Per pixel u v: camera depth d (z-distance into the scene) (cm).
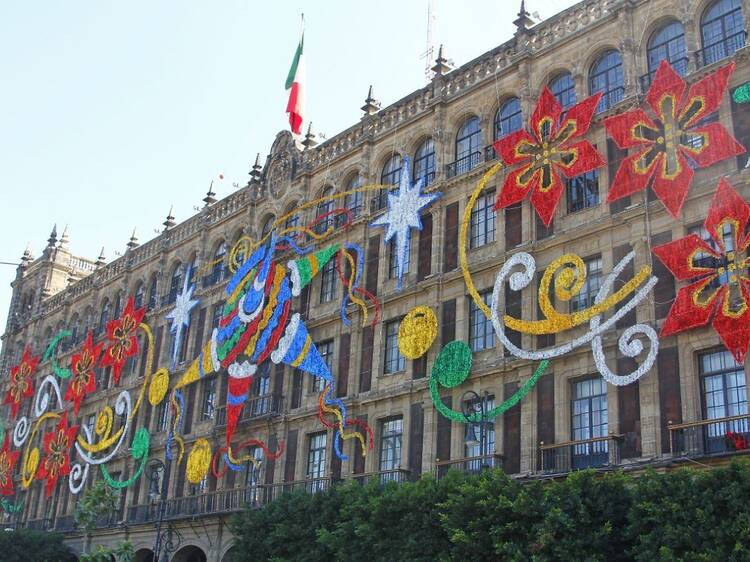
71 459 6406
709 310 2941
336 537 3272
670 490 2450
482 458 3369
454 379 3712
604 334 3231
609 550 2577
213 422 5097
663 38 3506
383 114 4706
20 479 6962
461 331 3812
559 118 3675
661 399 3014
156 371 5838
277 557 3559
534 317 3516
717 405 2909
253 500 4531
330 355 4484
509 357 3569
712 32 3356
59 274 8119
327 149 5050
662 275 3142
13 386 7538
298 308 4762
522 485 2825
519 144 3797
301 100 5331
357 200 4700
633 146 3372
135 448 5712
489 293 3775
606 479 2666
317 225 4834
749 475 2305
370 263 4444
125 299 6556
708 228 3036
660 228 3216
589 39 3738
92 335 6700
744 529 2225
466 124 4241
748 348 2828
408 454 3844
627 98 3456
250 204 5475
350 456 4119
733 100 3164
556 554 2531
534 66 3934
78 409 6538
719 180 3073
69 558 5834
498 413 3497
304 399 4522
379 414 4050
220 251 5791
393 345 4156
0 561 5469
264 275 5019
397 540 3039
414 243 4206
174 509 5100
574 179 3600
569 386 3347
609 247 3359
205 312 5600
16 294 8388
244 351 4978
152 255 6381
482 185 3934
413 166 4434
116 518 5647
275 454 4559
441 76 4394
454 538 2719
